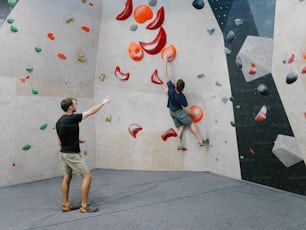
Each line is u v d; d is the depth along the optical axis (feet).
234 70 11.89
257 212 8.43
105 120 15.40
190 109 13.82
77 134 8.82
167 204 9.40
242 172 11.98
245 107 11.49
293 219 7.83
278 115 10.10
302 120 9.24
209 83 13.42
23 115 12.67
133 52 14.39
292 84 9.48
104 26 14.99
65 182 9.05
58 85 13.87
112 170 15.05
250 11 11.00
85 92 15.05
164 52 13.92
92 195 10.69
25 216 8.56
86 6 14.40
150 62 14.28
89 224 7.79
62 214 8.68
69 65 14.24
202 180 12.48
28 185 12.37
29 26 12.60
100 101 15.40
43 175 13.43
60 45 13.75
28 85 12.78
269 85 10.37
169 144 14.46
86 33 14.64
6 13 11.91
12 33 12.12
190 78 13.78
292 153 9.70
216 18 12.62
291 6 9.37
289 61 9.53
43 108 13.35
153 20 13.89
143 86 14.58
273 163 10.49
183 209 8.86
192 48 13.51
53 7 13.34
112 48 14.93
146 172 14.39
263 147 10.82
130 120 14.93
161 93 14.33
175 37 13.70
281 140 10.05
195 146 14.15
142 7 14.03
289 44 9.51
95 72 15.44
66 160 8.72
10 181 12.32
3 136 12.09
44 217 8.41
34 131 13.07
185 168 14.33
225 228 7.33
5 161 12.16
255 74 10.90
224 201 9.55
